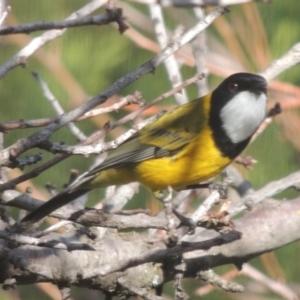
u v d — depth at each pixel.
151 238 9.20
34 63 14.79
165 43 9.89
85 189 9.98
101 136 7.94
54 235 8.78
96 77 14.65
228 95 10.56
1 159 7.30
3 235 7.13
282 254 14.09
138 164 10.38
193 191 10.45
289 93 12.17
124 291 8.74
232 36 12.54
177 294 8.79
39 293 13.88
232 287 9.16
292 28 14.23
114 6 7.14
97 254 8.75
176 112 10.73
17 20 15.25
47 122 7.62
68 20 6.98
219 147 10.43
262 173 13.91
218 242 7.91
